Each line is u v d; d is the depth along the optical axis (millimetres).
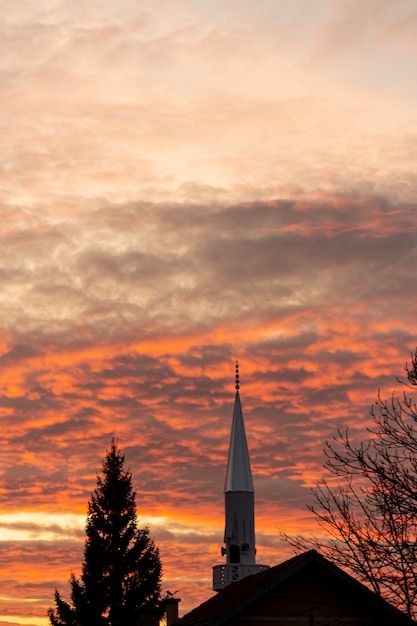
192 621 48219
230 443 118625
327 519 31547
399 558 30531
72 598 88250
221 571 105250
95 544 89875
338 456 32156
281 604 41531
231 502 115188
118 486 91688
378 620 36688
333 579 41531
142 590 88812
